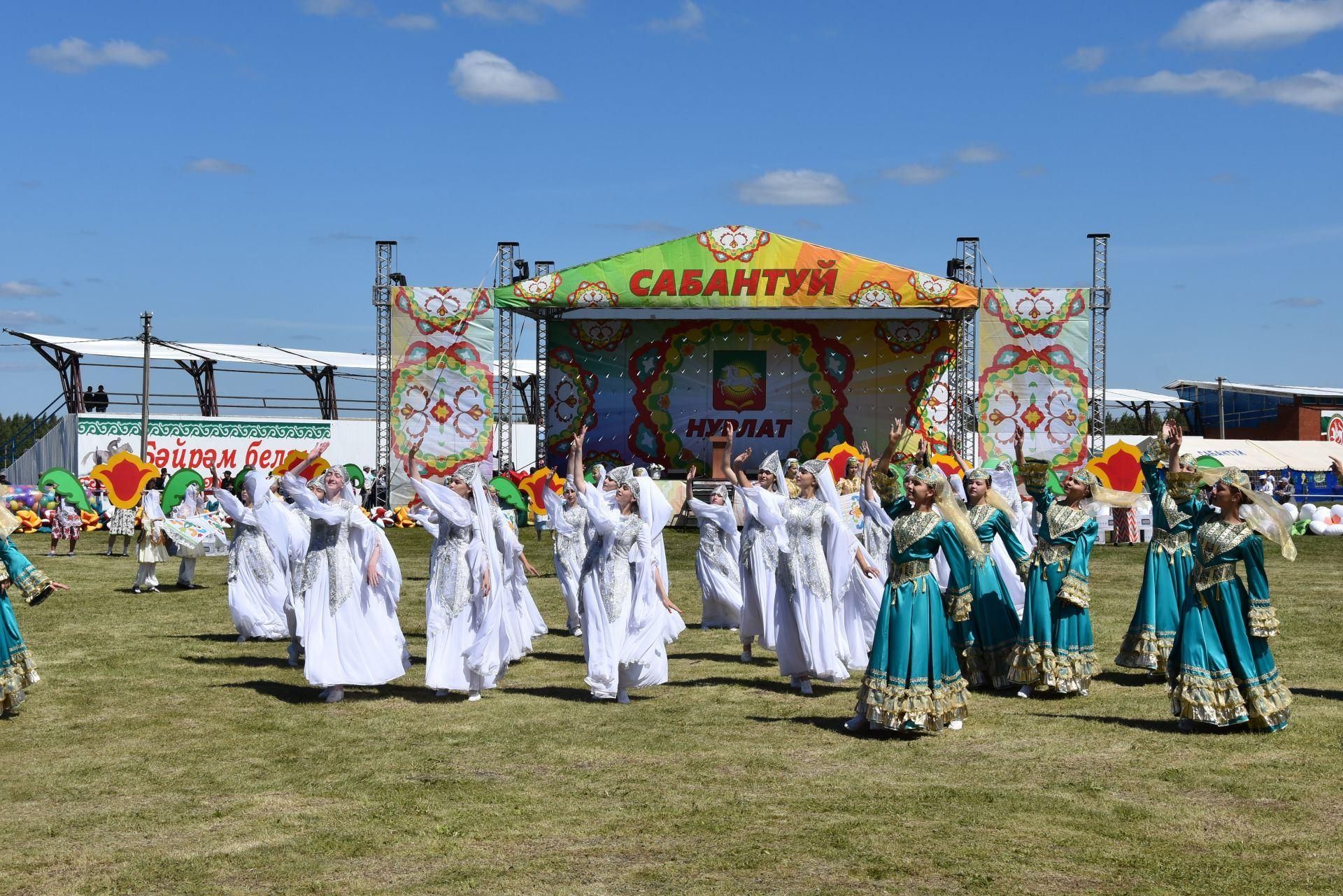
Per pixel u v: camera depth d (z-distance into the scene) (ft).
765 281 103.55
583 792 23.63
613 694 32.50
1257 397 173.88
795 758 26.30
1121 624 46.83
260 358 138.92
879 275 102.53
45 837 21.13
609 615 32.50
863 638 38.19
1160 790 23.53
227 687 34.86
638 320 113.91
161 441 122.52
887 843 20.35
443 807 22.67
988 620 34.04
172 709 31.78
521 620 40.83
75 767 25.82
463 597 32.96
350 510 32.76
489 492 36.19
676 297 104.22
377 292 111.34
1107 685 34.73
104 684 35.27
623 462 114.21
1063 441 106.01
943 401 111.86
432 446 111.45
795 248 103.71
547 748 27.37
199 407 132.77
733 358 113.39
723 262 104.01
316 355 150.71
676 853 19.97
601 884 18.56
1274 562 73.51
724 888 18.30
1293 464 132.87
